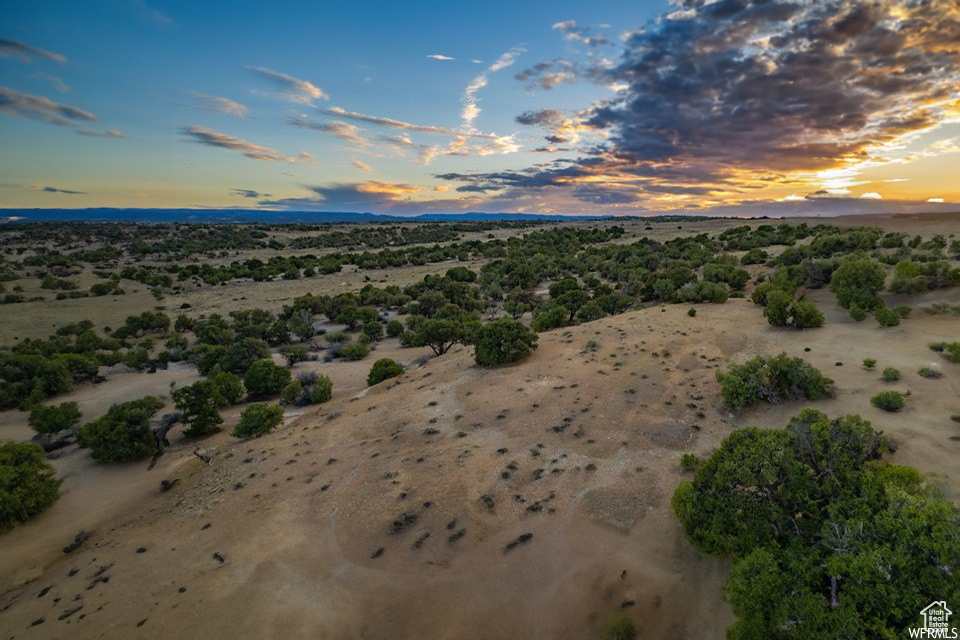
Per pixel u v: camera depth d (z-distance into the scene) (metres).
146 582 16.09
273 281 116.25
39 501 24.06
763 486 13.35
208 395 32.81
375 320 68.25
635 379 27.75
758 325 36.47
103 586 16.39
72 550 20.77
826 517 12.15
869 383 23.78
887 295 38.66
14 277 114.88
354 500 18.98
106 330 76.06
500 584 14.30
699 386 26.34
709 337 34.41
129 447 28.94
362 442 24.70
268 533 17.59
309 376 40.75
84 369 51.81
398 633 13.06
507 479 19.19
